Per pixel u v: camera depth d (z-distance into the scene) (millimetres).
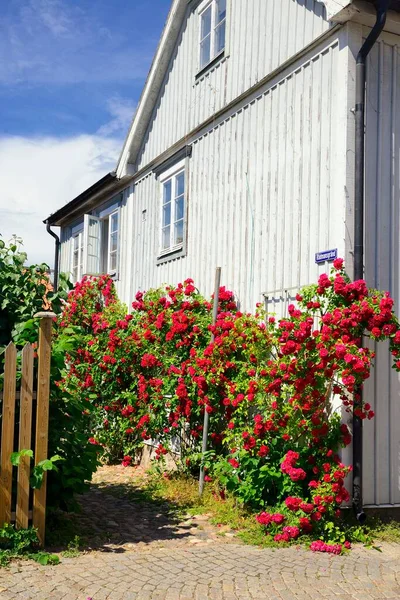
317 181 7078
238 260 8570
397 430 6734
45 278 6559
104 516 6746
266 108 8164
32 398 5477
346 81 6680
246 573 5078
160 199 11266
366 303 6121
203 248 9539
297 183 7434
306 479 6496
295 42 7648
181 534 6141
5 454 5309
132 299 12219
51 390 5867
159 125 11422
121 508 7105
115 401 9945
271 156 7992
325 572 5172
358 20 6691
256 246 8172
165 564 5223
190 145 10148
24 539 5277
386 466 6648
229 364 7488
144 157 12062
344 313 6223
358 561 5496
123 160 12461
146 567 5125
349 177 6629
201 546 5789
